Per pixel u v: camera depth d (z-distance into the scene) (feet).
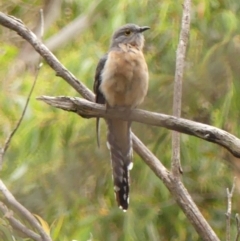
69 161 46.14
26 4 52.03
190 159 44.80
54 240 31.24
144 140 45.34
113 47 31.89
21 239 30.96
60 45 46.93
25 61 45.85
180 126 24.84
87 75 42.32
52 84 42.88
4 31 49.49
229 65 45.55
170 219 46.14
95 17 47.03
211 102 46.65
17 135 42.88
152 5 44.78
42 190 46.16
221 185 48.21
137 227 44.06
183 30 27.68
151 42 45.29
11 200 26.32
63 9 51.31
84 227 42.68
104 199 46.55
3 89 42.55
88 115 26.55
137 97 29.76
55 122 43.39
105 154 46.32
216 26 45.44
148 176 44.16
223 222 47.34
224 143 23.91
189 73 46.39
